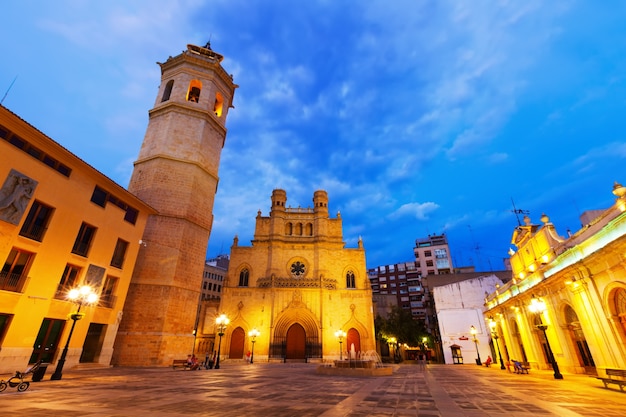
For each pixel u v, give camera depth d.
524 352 28.36
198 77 37.38
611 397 11.04
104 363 22.86
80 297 16.67
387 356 57.97
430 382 16.91
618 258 14.69
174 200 30.70
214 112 37.56
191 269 30.38
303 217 53.62
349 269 49.91
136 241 26.72
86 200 22.42
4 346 16.97
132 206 26.66
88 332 22.77
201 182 33.44
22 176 18.39
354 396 11.30
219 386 13.85
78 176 21.95
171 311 27.59
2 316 17.39
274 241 49.75
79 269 21.92
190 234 30.92
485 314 37.62
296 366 32.91
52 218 20.02
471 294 47.88
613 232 15.12
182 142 33.22
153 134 33.94
